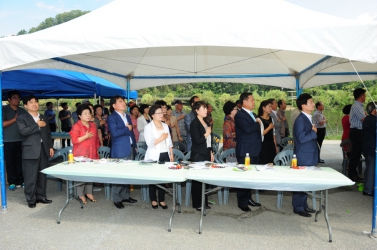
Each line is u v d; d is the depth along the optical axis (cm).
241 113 423
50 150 466
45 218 404
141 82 877
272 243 330
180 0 430
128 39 360
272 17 372
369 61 324
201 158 418
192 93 2756
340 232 358
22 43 374
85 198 482
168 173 346
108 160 421
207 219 403
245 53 636
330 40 329
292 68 745
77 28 389
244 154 423
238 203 437
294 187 327
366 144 498
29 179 438
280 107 780
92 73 674
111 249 316
